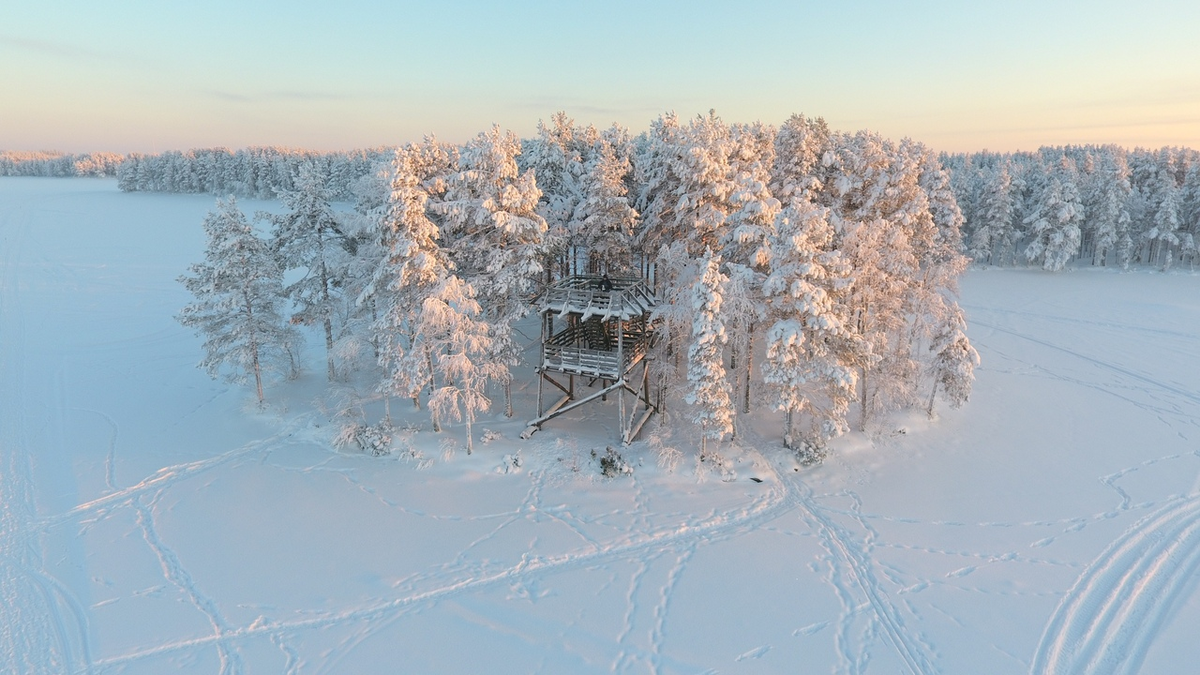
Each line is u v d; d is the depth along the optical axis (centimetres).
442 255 2562
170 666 1535
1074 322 5000
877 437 2788
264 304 2973
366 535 2081
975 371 3800
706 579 1883
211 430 2817
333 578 1866
